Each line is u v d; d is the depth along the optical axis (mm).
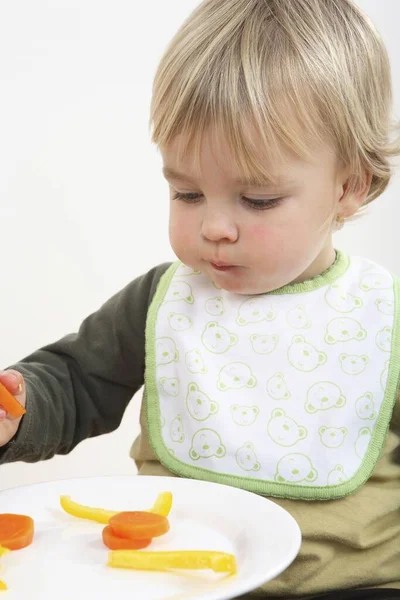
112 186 1626
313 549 865
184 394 962
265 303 992
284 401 935
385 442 939
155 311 1018
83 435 1022
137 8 1596
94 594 643
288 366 953
